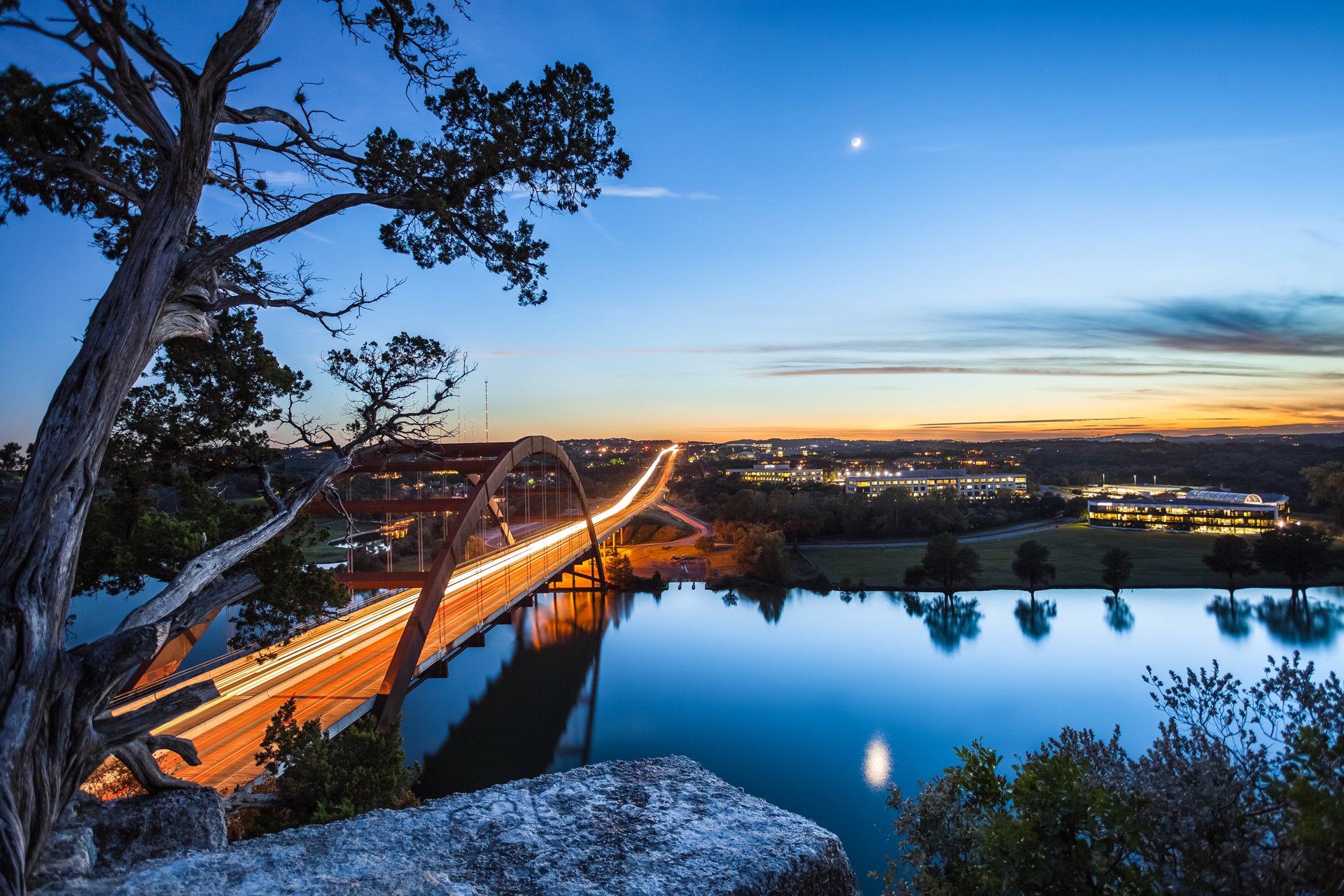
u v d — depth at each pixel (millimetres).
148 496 19031
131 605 63688
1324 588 100312
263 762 21391
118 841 8094
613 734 54500
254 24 8898
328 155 11906
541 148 12781
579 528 127938
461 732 54562
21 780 6945
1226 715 5156
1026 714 58344
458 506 43312
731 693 64188
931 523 145125
